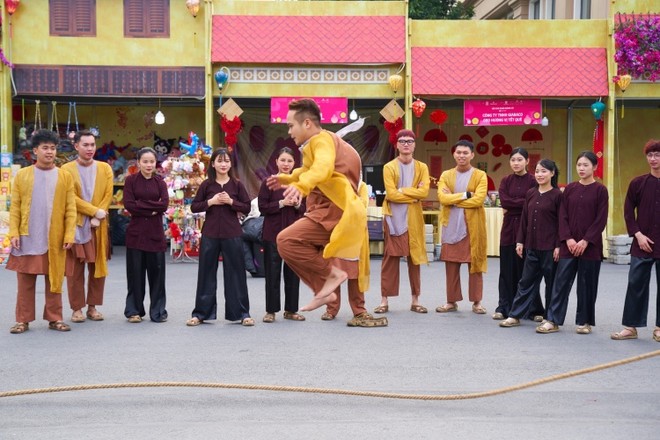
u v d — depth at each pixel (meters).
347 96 16.38
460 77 16.30
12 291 11.66
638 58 16.23
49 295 8.59
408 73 16.17
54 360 7.11
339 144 6.14
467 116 16.53
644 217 8.10
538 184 9.12
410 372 6.69
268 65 16.25
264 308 10.24
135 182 9.08
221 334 8.39
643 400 5.90
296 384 6.29
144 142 19.45
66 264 8.77
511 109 16.47
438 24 16.64
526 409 5.65
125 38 16.23
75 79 16.12
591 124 19.31
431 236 16.28
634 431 5.12
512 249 9.36
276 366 6.89
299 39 16.30
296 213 9.17
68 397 5.98
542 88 16.27
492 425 5.25
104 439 4.95
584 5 21.58
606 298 11.12
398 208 9.85
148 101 18.56
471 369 6.80
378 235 16.34
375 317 9.30
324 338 8.18
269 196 9.21
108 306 10.36
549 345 7.85
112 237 19.16
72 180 8.65
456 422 5.32
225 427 5.20
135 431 5.12
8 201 15.34
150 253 9.10
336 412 5.57
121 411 5.61
